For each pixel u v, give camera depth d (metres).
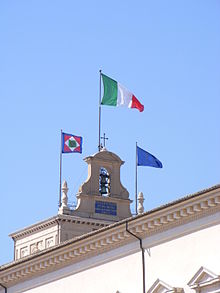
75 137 91.94
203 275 57.41
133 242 62.97
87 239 65.81
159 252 60.97
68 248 67.56
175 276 59.38
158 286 60.34
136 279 62.34
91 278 66.19
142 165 90.25
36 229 92.56
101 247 65.25
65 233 89.69
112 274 64.44
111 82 89.25
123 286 63.31
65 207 90.50
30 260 71.00
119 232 63.31
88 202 91.19
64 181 91.69
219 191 56.03
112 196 92.00
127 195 92.56
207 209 57.47
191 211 58.22
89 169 92.06
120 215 91.75
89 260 66.62
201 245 57.97
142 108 88.88
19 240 95.12
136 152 90.75
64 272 68.75
